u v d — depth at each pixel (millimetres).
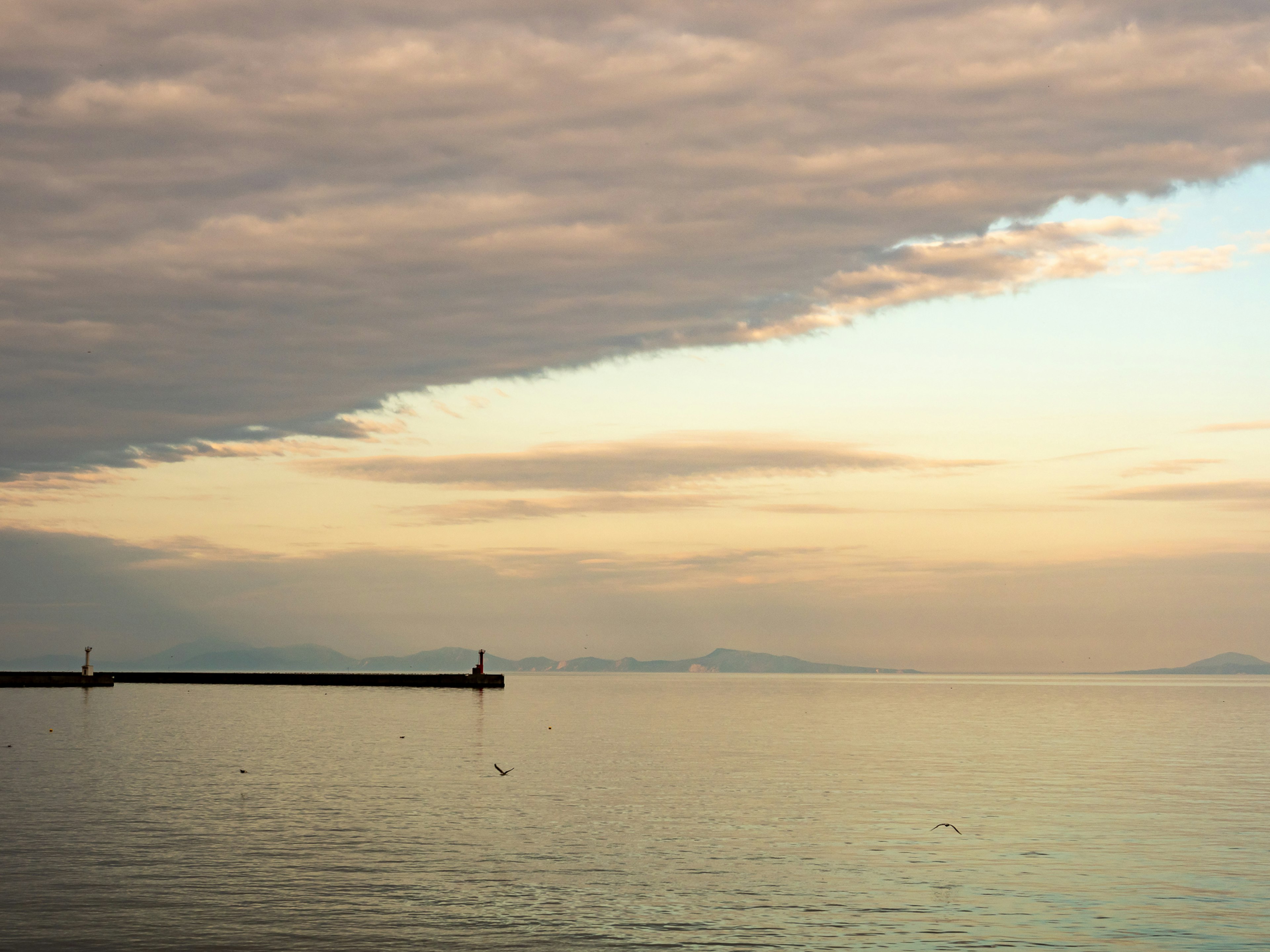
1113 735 86375
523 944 23594
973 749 70688
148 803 41656
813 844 34375
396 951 22984
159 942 23328
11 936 23625
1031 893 28234
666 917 25734
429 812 40062
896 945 23812
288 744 68062
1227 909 26859
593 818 39031
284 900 26703
